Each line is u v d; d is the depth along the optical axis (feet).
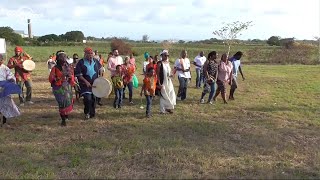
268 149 27.48
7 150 26.50
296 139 30.76
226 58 45.44
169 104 39.27
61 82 33.06
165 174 22.08
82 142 28.55
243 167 23.54
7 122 34.71
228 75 46.09
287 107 44.60
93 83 35.29
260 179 21.57
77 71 35.06
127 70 44.29
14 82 32.48
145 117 37.52
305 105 46.42
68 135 30.71
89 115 36.40
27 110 40.34
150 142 28.45
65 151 26.16
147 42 290.15
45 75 83.82
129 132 31.71
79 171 22.48
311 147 28.53
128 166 23.54
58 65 32.99
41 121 35.37
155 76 38.34
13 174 21.77
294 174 22.49
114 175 21.97
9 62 41.73
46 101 46.42
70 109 33.86
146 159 24.58
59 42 254.47
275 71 102.32
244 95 53.93
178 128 33.32
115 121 35.65
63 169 22.97
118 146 27.50
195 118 37.55
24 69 42.27
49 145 27.89
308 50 156.35
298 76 86.07
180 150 26.27
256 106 44.78
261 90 60.18
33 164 23.71
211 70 44.86
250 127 34.30
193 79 76.23
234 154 26.27
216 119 37.45
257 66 127.03
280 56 153.99
